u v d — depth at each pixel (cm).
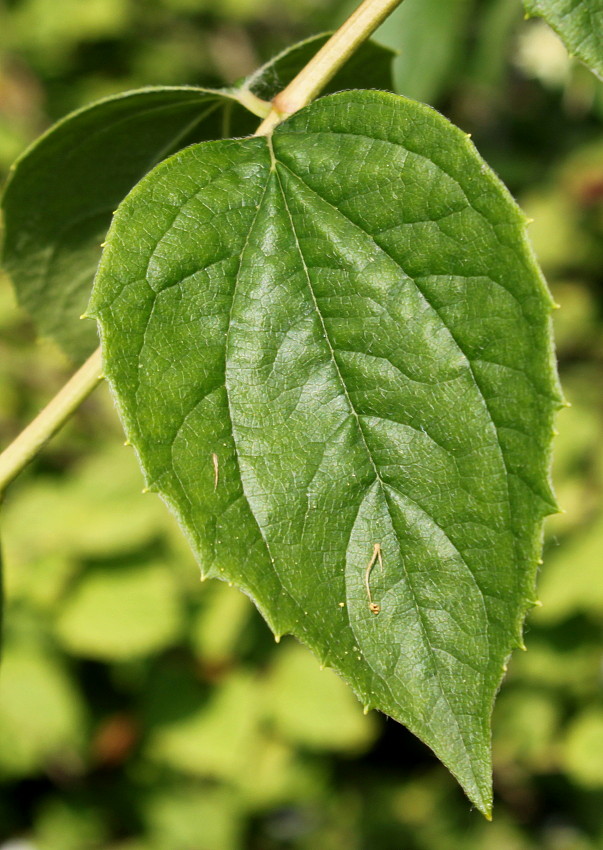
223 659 117
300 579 42
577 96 127
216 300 42
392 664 42
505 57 112
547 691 126
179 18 164
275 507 42
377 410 42
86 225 49
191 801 123
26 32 152
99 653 103
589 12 43
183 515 41
